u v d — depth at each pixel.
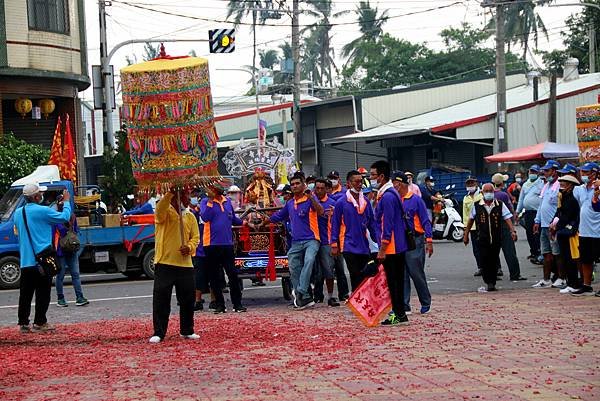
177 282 12.28
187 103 11.84
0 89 28.69
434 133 39.19
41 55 29.27
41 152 26.95
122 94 12.05
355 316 14.16
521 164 38.59
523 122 39.31
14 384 9.66
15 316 16.30
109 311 16.59
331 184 17.17
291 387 9.04
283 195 18.14
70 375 10.06
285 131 49.88
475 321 13.16
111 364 10.65
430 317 13.73
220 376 9.70
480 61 65.94
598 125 17.31
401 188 14.16
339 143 46.28
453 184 38.22
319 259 15.62
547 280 17.62
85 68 31.50
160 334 12.25
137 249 21.83
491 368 9.66
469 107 45.09
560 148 29.42
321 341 11.77
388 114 49.06
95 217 22.47
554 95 35.84
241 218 16.27
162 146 11.87
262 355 10.88
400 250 12.94
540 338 11.46
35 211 13.67
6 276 21.02
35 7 29.17
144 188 12.05
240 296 15.69
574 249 15.97
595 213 15.45
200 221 15.95
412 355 10.55
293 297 16.52
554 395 8.34
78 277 17.44
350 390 8.83
